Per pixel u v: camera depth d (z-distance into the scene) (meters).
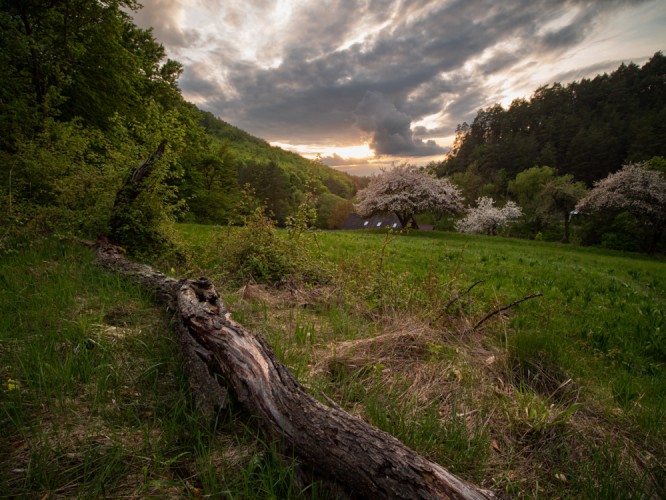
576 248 28.31
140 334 3.11
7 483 1.52
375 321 4.32
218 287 5.41
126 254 6.70
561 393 2.93
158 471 1.70
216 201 39.00
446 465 2.01
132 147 7.38
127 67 16.06
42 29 12.82
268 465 1.67
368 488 1.47
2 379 2.24
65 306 3.48
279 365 2.16
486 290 7.23
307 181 7.48
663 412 2.84
